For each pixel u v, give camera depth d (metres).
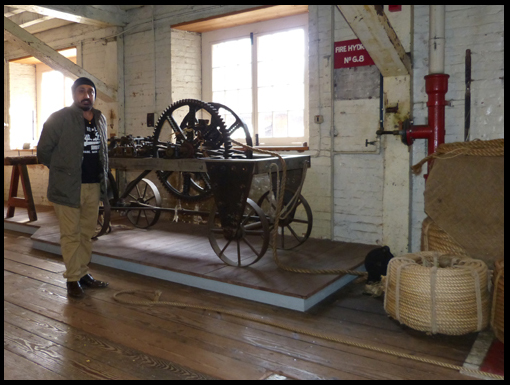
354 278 3.91
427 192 3.50
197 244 4.57
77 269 3.56
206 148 4.29
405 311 2.88
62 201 3.41
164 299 3.46
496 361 2.49
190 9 5.58
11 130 8.05
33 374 2.39
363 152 4.52
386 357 2.56
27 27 7.44
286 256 4.12
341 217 4.73
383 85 4.20
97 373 2.39
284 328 2.94
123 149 4.58
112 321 3.07
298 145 5.20
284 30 5.25
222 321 3.06
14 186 6.21
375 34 3.45
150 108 6.14
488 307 2.90
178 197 4.73
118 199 4.87
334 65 4.62
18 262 4.47
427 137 3.92
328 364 2.49
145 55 6.12
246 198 3.55
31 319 3.11
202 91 6.10
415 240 4.33
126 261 4.14
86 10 5.81
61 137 3.37
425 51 4.12
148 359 2.54
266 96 5.45
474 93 3.93
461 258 3.07
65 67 5.84
